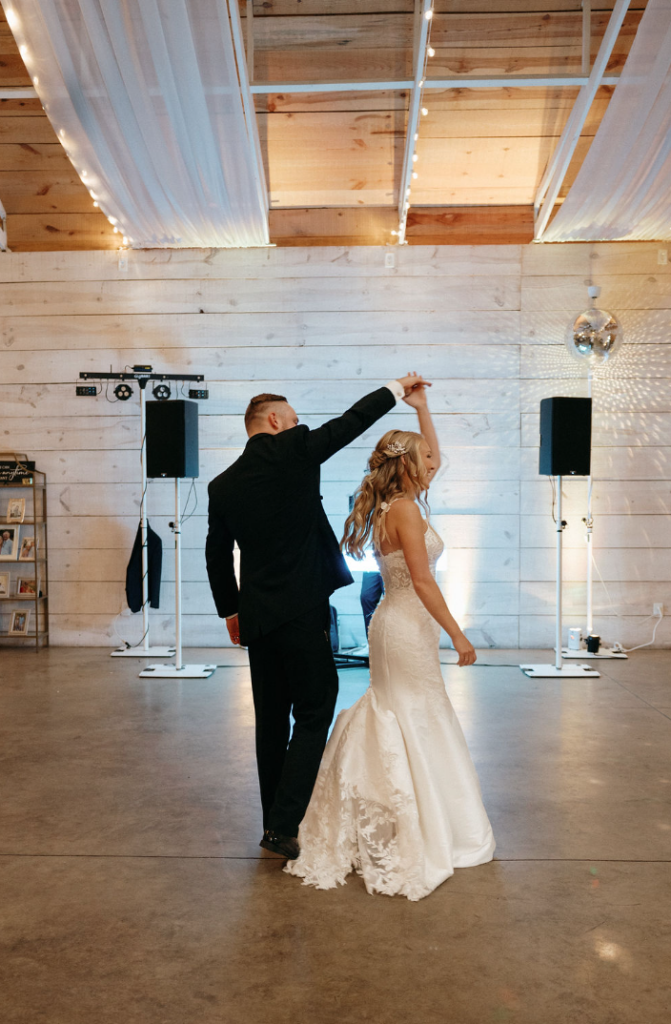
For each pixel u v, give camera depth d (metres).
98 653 6.59
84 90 4.88
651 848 2.93
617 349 6.32
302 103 5.68
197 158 5.38
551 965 2.17
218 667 6.06
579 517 6.70
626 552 6.70
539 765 3.86
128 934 2.35
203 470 6.78
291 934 2.34
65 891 2.62
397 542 2.81
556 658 5.87
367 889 2.60
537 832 3.07
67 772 3.78
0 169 6.45
